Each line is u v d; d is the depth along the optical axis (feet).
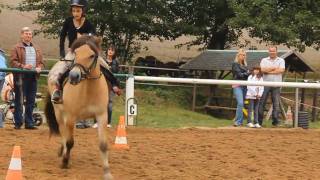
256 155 35.04
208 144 38.91
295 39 81.82
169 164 31.22
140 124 56.08
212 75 88.69
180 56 120.16
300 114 53.16
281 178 28.35
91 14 82.48
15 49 41.65
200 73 89.20
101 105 27.14
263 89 51.08
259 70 52.03
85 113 27.45
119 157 32.96
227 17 91.71
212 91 81.92
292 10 84.48
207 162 32.19
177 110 75.36
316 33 84.23
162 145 37.96
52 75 29.94
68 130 28.04
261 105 51.52
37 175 26.53
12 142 36.35
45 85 77.51
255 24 80.07
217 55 85.92
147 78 48.57
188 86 87.97
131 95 48.57
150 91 82.23
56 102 28.71
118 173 28.30
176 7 91.81
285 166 31.73
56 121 31.99
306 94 87.15
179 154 34.58
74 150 34.68
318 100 85.05
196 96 84.48
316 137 45.39
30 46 42.16
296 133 47.75
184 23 89.76
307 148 38.83
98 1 82.89
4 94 48.47
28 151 33.32
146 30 87.66
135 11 84.53
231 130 48.26
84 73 26.32
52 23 84.58
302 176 29.04
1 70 41.01
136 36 99.66
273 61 51.83
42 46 118.32
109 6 83.25
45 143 36.60
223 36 97.30
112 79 29.12
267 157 34.58
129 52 92.73
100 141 26.73
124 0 84.12
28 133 41.01
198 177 27.94
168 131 46.73
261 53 79.61
